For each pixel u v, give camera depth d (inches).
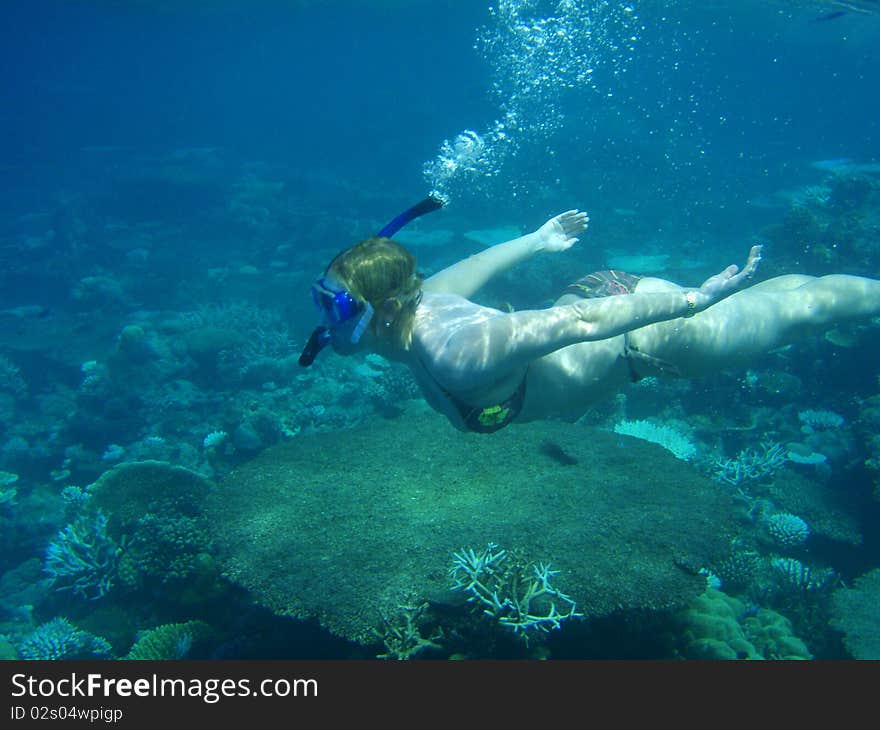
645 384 362.6
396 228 107.0
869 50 2268.7
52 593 292.5
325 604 168.7
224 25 2247.8
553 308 104.3
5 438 512.4
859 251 497.7
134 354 521.3
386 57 4163.4
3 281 878.4
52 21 2060.8
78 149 1990.7
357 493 216.7
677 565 175.0
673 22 1669.5
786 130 1798.7
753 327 132.7
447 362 97.9
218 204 1208.2
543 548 178.4
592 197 978.1
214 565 234.5
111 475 292.8
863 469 302.2
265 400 446.6
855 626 225.5
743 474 307.3
